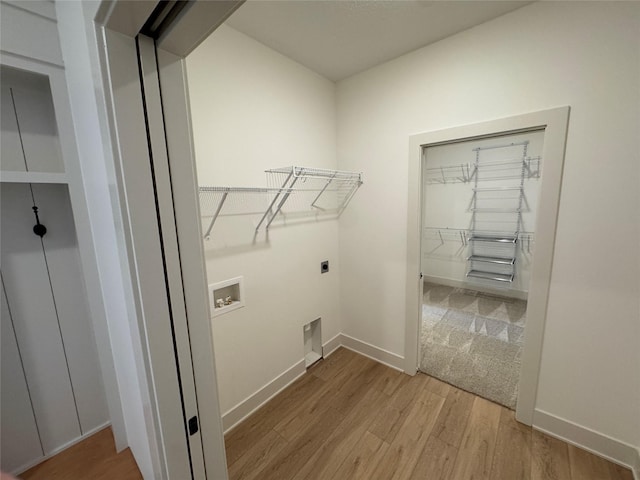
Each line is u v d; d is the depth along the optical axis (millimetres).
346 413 1852
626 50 1208
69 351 1077
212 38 1477
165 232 618
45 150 999
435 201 4336
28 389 996
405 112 1948
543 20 1384
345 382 2162
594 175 1335
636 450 1369
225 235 1625
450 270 4379
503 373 2189
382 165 2137
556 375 1560
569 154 1383
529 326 1593
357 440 1645
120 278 658
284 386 2109
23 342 979
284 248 2012
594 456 1478
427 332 2896
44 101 984
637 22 1175
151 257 600
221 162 1561
